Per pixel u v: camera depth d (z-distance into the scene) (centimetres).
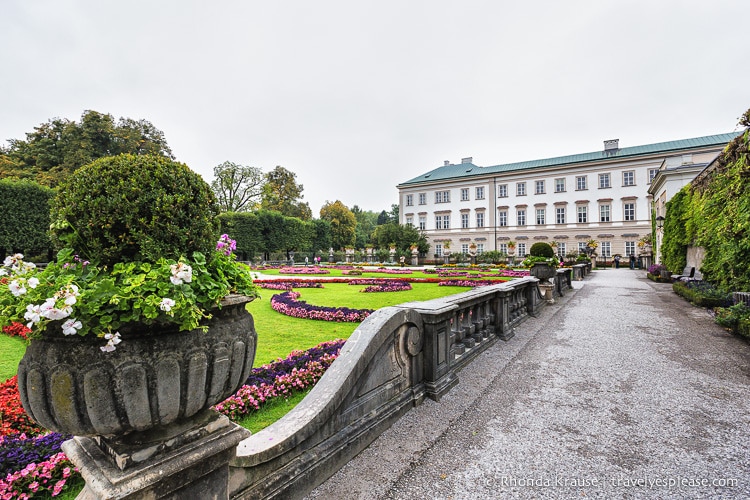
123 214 116
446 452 229
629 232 3281
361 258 4244
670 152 3088
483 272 2033
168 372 110
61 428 109
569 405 302
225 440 131
